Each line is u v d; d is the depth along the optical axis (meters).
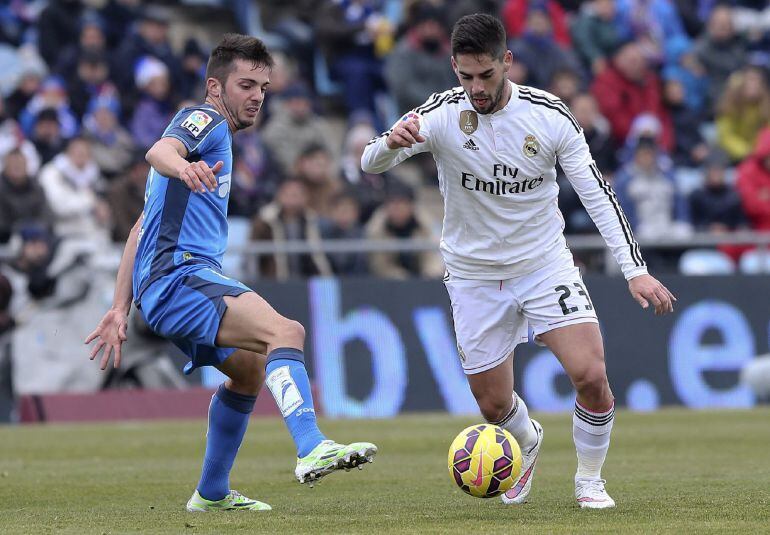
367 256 48.19
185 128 18.56
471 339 21.16
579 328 20.14
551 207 20.73
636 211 55.78
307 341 45.34
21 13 63.69
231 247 46.38
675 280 48.56
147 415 44.38
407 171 65.69
